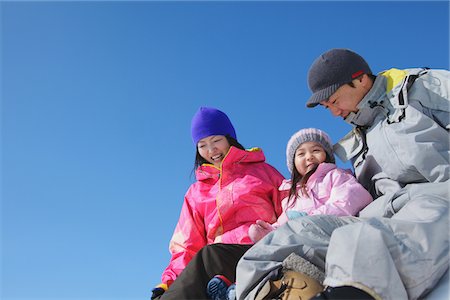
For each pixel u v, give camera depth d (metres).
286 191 3.21
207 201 3.33
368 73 2.77
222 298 2.30
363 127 2.77
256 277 1.87
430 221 1.75
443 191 2.15
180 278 2.41
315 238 1.92
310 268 1.81
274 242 1.95
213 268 2.44
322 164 2.92
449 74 2.54
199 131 3.54
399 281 1.58
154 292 2.89
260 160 3.51
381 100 2.65
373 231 1.63
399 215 1.95
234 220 3.24
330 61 2.72
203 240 3.29
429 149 2.34
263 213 3.21
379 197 2.50
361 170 2.72
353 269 1.57
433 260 1.67
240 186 3.28
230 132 3.63
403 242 1.67
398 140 2.43
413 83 2.54
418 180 2.43
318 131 3.10
